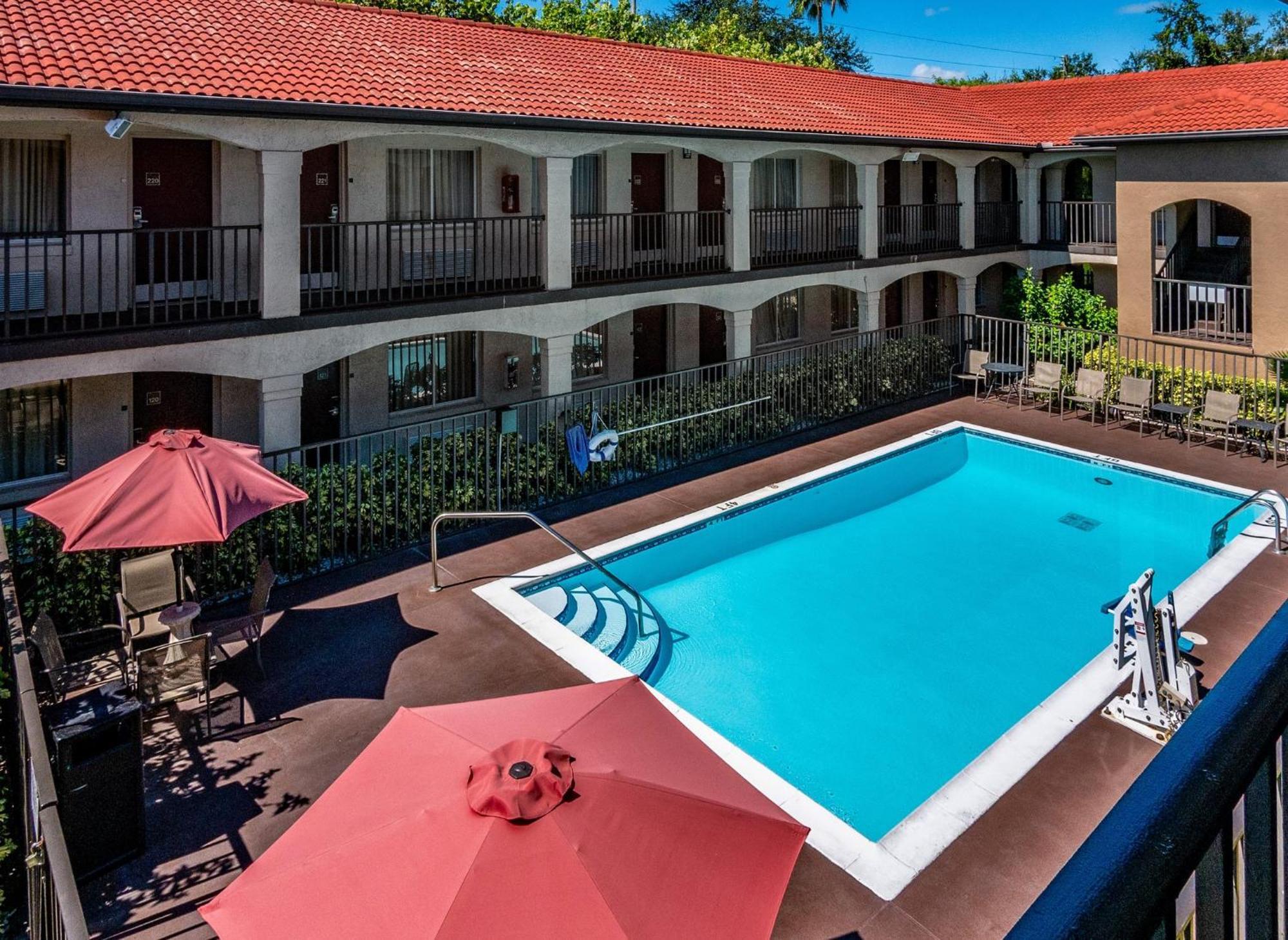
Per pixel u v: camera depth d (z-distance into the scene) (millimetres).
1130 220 21625
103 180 14453
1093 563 13852
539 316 16953
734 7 60062
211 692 9719
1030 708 10102
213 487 9016
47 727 8344
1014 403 21594
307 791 8148
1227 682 1414
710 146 19062
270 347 13828
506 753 4805
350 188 17156
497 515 11930
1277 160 19062
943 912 6602
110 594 10984
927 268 24266
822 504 16578
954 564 13961
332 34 17188
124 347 12570
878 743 9500
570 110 16562
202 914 4422
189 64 13523
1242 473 16266
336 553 13438
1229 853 1266
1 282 13836
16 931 7223
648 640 11586
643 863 4352
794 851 4707
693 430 18031
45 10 14055
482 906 4039
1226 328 20688
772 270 20609
